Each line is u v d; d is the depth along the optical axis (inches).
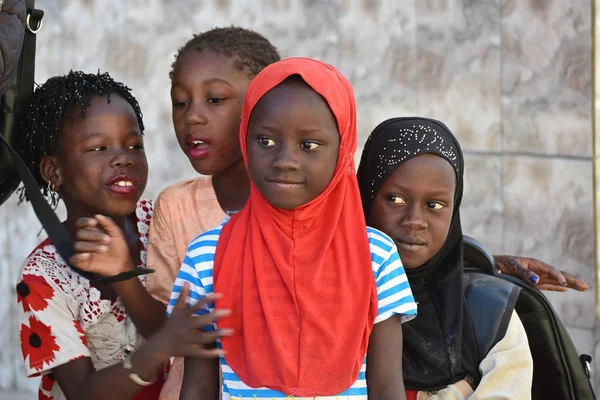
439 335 128.4
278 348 108.3
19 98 130.6
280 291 111.0
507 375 125.5
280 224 113.2
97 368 129.6
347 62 223.5
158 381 133.5
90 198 130.6
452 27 221.0
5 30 118.0
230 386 111.8
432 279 132.3
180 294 110.7
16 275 245.3
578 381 137.8
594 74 214.4
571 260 219.5
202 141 133.0
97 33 234.4
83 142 129.4
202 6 228.2
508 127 221.3
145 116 233.6
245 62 134.6
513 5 218.5
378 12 222.1
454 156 129.7
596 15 213.2
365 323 111.0
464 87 221.5
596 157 215.8
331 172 112.7
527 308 137.1
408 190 125.6
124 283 117.7
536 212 221.5
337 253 113.0
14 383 247.3
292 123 110.0
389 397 111.6
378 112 223.0
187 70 133.2
